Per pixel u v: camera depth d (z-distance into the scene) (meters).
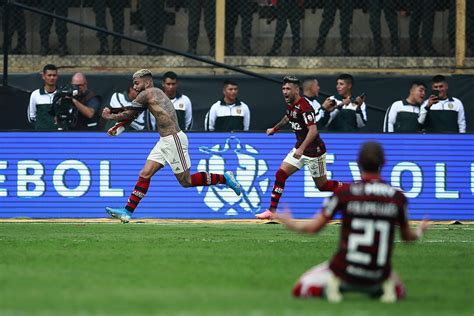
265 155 49.25
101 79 56.69
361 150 21.58
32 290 23.69
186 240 37.84
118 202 49.12
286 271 28.31
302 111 42.91
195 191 49.06
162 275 27.06
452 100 51.81
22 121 54.03
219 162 49.28
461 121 51.81
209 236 39.88
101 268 28.48
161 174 49.00
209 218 49.06
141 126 52.16
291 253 33.44
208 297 22.55
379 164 21.48
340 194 21.09
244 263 30.25
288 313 19.78
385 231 20.95
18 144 48.94
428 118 51.00
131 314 19.81
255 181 49.22
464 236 41.34
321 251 34.19
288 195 49.03
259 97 56.53
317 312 19.92
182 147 41.91
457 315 20.30
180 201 49.03
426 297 23.14
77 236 39.38
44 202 48.97
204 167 49.31
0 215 48.84
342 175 49.22
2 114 53.88
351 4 56.88
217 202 49.09
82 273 27.27
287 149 49.25
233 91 51.62
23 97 53.91
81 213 49.03
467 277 27.48
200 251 33.75
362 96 50.72
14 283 24.98
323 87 56.94
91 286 24.56
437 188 49.31
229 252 33.53
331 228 45.25
